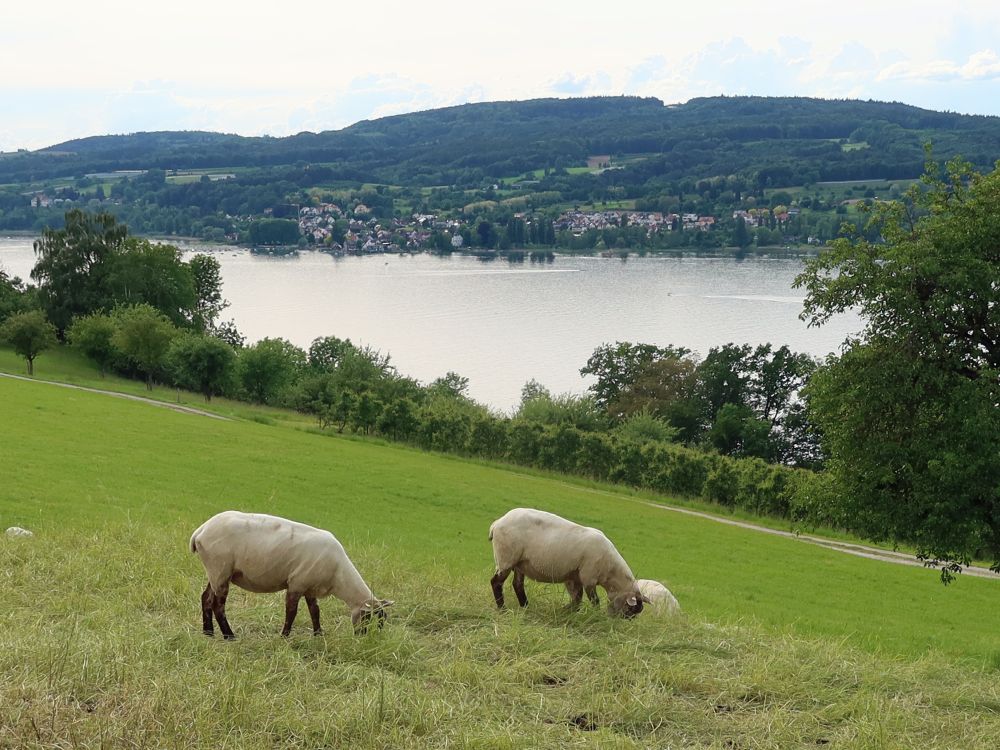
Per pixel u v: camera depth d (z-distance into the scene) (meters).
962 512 24.30
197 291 137.00
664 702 11.52
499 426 70.00
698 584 31.98
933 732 11.42
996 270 24.19
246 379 96.31
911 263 24.86
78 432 50.59
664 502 60.94
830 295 27.12
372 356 97.56
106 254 122.44
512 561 15.49
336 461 52.78
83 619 13.40
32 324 91.56
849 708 11.84
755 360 106.38
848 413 26.36
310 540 12.87
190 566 17.77
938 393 25.17
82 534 20.98
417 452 68.19
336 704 10.62
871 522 25.97
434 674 12.03
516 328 192.12
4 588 15.01
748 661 13.54
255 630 13.45
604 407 109.62
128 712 9.90
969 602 35.31
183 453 48.19
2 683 10.23
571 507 47.44
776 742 10.74
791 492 29.97
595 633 14.52
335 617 14.19
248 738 9.70
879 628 27.67
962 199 26.58
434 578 18.89
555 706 11.34
